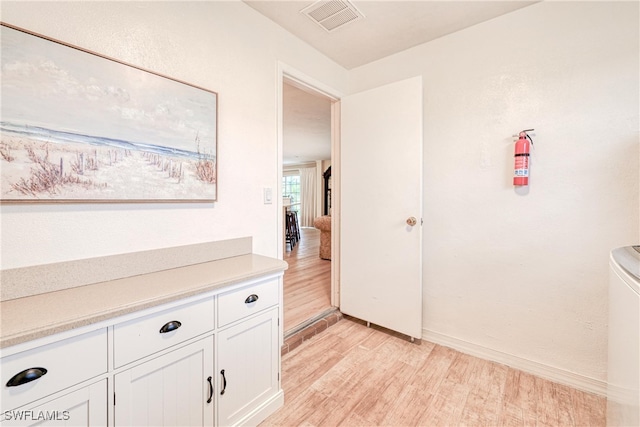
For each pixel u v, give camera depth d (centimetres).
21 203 100
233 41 170
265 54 190
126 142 125
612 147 155
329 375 182
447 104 211
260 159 188
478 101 197
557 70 169
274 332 149
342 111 257
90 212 118
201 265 149
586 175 162
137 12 130
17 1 99
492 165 193
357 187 248
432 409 153
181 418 111
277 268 147
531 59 177
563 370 172
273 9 182
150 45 134
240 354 132
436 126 217
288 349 209
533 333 182
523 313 185
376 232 237
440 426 141
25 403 76
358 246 249
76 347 85
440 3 175
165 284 116
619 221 154
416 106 211
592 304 163
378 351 211
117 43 123
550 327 176
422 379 178
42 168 104
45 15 105
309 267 444
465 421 144
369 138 238
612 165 155
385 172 229
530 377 179
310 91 241
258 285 140
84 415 87
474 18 190
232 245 171
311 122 475
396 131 222
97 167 117
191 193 149
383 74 245
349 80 267
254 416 138
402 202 221
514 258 187
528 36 177
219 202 165
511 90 184
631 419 91
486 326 200
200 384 117
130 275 128
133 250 131
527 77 179
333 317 257
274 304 148
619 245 155
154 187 134
